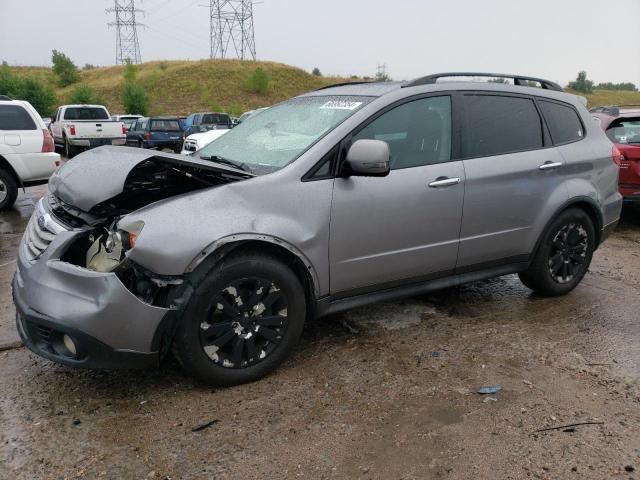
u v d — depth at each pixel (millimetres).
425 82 3893
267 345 3297
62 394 3139
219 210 3033
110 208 3391
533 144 4371
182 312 2979
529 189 4254
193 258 2904
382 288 3736
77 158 3701
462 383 3287
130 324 2846
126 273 2930
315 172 3344
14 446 2666
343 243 3430
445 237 3871
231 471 2510
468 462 2578
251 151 3789
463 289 4984
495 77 4297
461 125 3959
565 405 3061
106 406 3021
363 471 2516
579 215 4656
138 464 2551
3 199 9000
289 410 2996
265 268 3156
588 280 5324
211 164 3273
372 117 3557
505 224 4172
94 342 2811
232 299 3111
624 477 2471
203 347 3061
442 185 3764
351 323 4156
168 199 3059
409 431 2816
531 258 4480
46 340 2959
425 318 4273
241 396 3131
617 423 2891
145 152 3361
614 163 4969
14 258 6004
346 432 2805
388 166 3273
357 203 3434
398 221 3611
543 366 3512
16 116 8992
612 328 4129
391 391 3195
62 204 3426
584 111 4895
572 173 4547
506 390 3213
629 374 3424
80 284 2840
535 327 4129
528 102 4422
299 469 2527
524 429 2834
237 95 69000
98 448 2660
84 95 54875
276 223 3158
